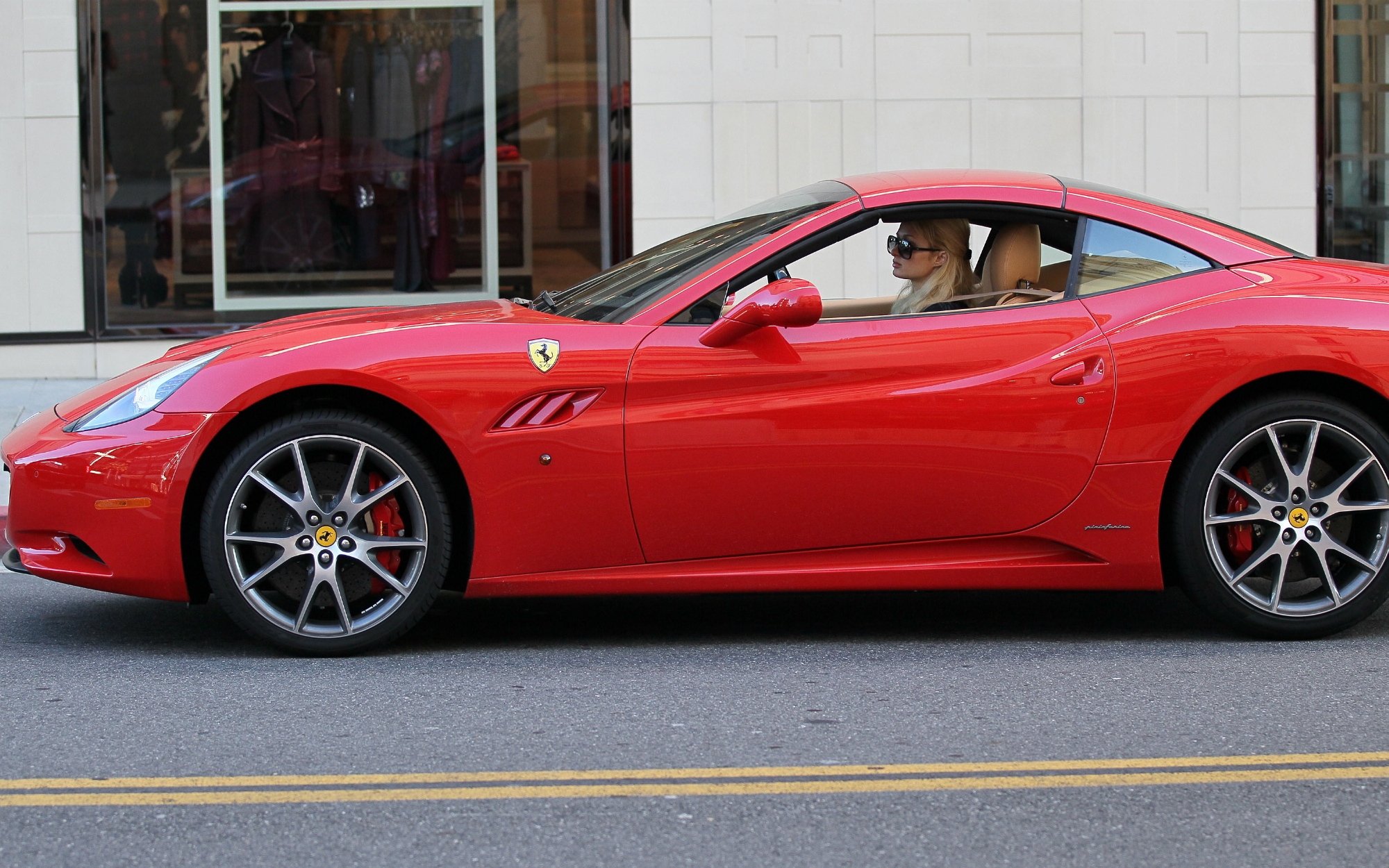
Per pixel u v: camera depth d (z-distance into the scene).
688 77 12.59
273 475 5.62
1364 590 5.88
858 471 5.59
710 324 5.68
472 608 6.66
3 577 7.35
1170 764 4.51
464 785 4.33
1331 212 12.91
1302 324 5.73
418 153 12.83
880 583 5.70
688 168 12.66
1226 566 5.86
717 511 5.58
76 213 12.43
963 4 12.53
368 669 5.55
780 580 5.66
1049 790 4.29
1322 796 4.25
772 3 12.52
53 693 5.25
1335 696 5.20
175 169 12.59
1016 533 5.72
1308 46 12.74
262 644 5.94
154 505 5.48
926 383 5.62
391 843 3.91
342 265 12.87
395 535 5.67
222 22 12.58
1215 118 12.73
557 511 5.54
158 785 4.33
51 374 12.50
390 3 12.70
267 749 4.65
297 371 5.46
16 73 12.29
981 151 12.65
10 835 3.96
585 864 3.78
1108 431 5.68
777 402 5.56
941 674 5.50
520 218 12.84
